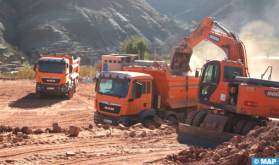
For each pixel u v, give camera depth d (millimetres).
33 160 5953
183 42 16047
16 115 14062
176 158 6570
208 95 9828
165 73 11867
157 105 11945
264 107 8195
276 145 4805
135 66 13250
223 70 9438
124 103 10516
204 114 9703
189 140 9172
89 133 8617
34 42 173875
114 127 9852
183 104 13281
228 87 9062
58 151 6680
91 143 7598
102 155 6680
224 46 12477
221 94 9242
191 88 13625
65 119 13836
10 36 177750
